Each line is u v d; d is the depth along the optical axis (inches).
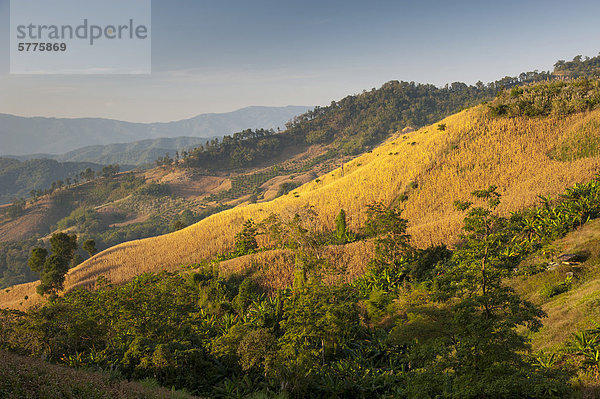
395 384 928.3
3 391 362.6
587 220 1451.8
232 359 1071.0
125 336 1115.9
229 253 2910.9
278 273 2022.6
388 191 3287.4
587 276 1037.2
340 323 1092.5
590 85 3631.9
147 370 942.4
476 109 4335.6
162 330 1130.0
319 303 1138.7
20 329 965.8
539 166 2903.5
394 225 1904.5
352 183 3708.2
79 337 1056.2
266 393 888.9
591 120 3093.0
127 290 1241.4
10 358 483.2
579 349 620.1
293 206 3233.3
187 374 976.9
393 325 1224.8
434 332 693.3
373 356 1127.6
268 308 1535.4
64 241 3048.7
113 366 969.5
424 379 528.7
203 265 2224.4
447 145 3590.1
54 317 1037.2
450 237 2043.6
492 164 3127.5
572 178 2394.2
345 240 2669.8
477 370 485.1
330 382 962.1
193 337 1218.6
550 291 1016.2
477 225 524.7
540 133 3289.9
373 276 1731.1
